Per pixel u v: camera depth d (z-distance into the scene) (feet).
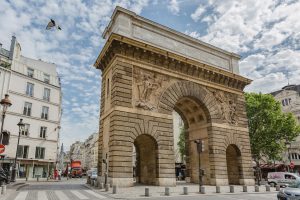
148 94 94.58
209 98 112.98
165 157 91.25
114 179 78.89
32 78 166.50
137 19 101.96
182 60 105.09
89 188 86.63
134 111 89.20
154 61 99.71
